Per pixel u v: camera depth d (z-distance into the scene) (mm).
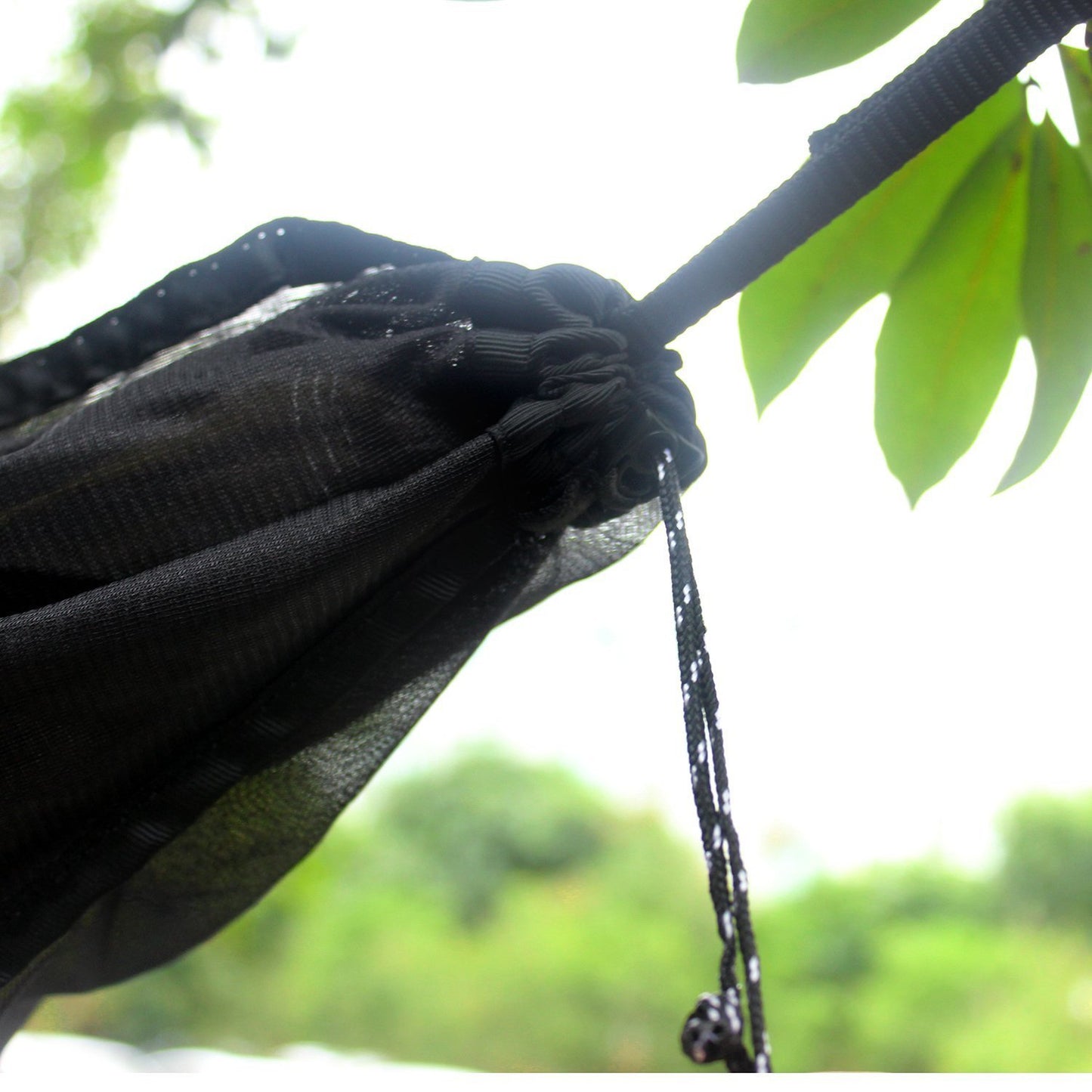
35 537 585
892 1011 5375
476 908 7312
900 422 812
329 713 640
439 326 625
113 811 611
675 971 6012
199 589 558
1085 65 725
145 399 617
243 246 719
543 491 602
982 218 772
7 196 3697
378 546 582
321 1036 5715
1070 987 5480
